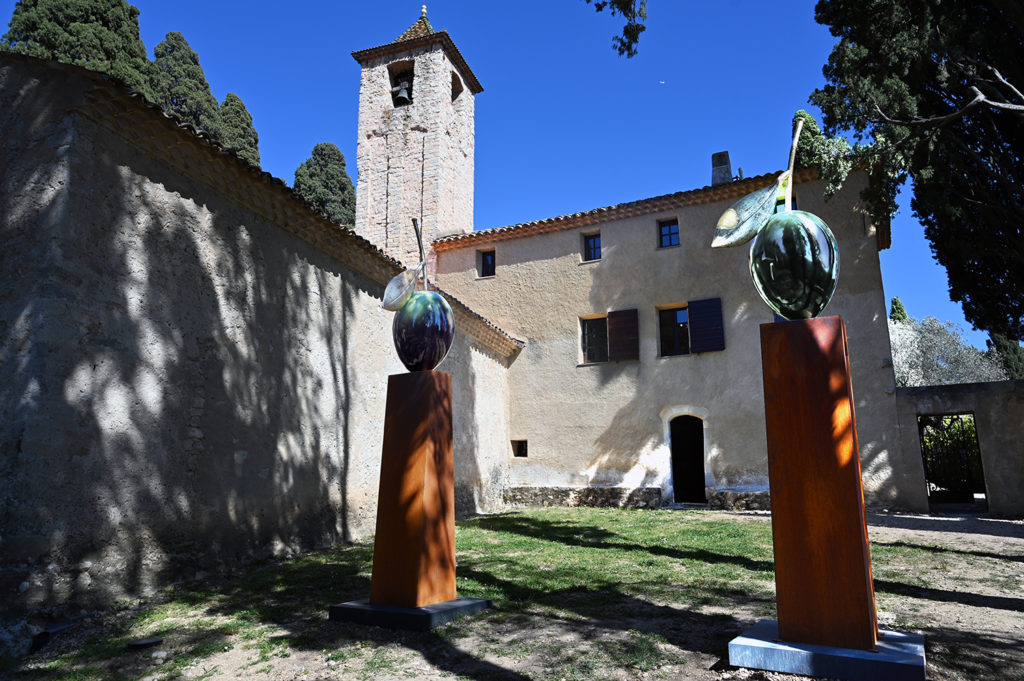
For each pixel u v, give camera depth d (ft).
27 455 16.69
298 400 29.14
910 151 33.76
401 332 17.10
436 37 71.97
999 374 96.63
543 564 23.91
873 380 45.70
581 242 58.80
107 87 19.31
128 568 19.31
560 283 58.49
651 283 54.70
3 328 17.80
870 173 40.06
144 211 21.67
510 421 57.72
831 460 11.83
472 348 51.29
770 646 11.53
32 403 17.01
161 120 21.40
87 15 63.98
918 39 32.91
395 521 16.25
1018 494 41.63
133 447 20.08
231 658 13.21
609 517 42.57
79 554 17.76
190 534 21.99
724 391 50.42
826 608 11.51
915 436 44.16
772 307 13.32
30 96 19.94
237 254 26.14
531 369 58.03
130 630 15.93
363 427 34.42
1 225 18.92
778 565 12.05
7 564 15.90
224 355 24.73
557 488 54.49
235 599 18.76
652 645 13.43
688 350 53.67
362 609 15.51
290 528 27.53
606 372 55.11
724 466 49.32
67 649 15.10
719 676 11.39
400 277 18.69
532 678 11.53
